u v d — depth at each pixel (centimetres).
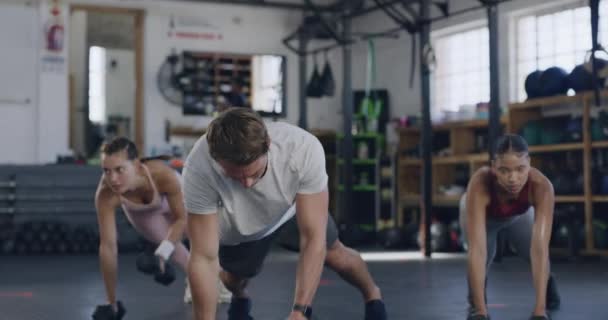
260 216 245
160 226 363
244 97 1067
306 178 230
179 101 1088
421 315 384
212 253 230
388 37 1090
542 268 307
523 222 360
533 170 323
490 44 695
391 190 1007
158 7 1083
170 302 442
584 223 784
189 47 1094
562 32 833
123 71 1409
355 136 1036
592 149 767
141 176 336
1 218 929
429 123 759
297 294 221
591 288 504
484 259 314
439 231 838
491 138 691
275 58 1132
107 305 342
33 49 1034
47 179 938
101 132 1356
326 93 1012
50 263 750
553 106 810
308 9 1069
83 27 1302
